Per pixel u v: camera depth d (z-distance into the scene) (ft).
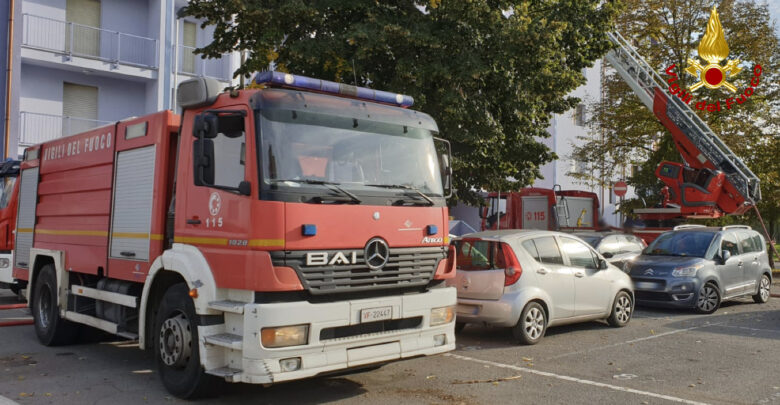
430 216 20.89
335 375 23.44
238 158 18.37
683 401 20.39
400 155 20.74
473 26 37.65
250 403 19.83
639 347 29.14
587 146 89.40
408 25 37.22
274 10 36.76
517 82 39.17
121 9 78.28
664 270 41.11
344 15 39.91
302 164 18.38
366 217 19.11
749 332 33.47
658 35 83.46
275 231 17.48
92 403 19.66
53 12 73.15
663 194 64.49
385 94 21.75
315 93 20.11
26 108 72.23
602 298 33.27
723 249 43.34
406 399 20.34
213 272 18.71
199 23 83.46
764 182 75.51
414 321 20.40
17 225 33.06
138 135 23.13
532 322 29.50
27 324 34.63
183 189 20.35
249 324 17.22
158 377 23.06
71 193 27.66
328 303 18.19
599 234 51.96
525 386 22.06
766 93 80.43
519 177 46.44
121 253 23.43
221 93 19.53
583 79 43.11
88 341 29.48
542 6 43.27
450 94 36.70
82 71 75.25
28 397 20.25
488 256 29.71
